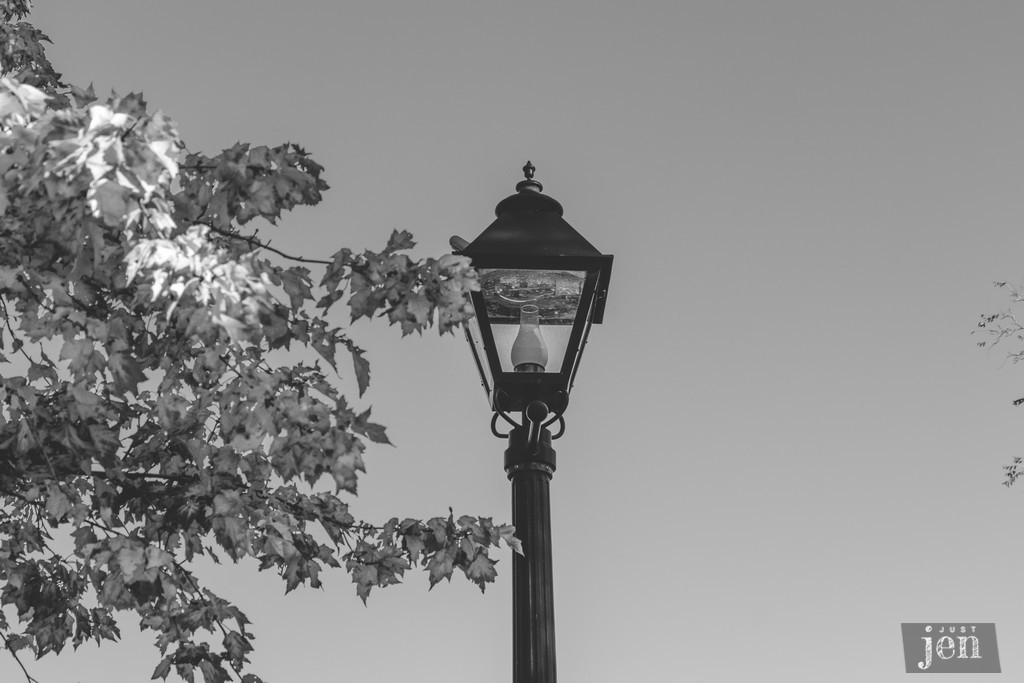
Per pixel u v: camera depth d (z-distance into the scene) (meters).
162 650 4.91
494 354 4.47
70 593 4.93
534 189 4.92
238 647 4.89
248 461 4.52
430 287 3.98
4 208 3.54
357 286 3.98
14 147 3.37
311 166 3.93
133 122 3.24
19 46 6.02
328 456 4.01
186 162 3.87
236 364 4.03
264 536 4.52
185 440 4.29
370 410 4.07
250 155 3.87
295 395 3.99
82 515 4.43
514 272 4.57
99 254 3.63
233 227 4.04
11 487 4.43
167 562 4.00
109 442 4.21
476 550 4.57
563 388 4.46
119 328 3.87
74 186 3.34
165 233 3.53
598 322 4.83
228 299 3.40
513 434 4.42
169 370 4.05
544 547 4.27
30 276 3.86
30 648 5.07
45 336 3.85
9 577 4.87
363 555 4.62
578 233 4.67
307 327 3.97
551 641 4.12
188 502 4.25
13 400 4.15
